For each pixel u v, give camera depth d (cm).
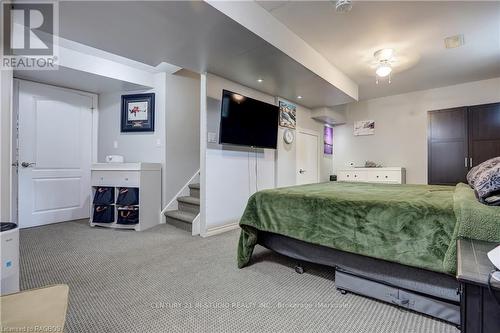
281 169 445
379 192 219
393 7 226
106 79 369
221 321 148
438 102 459
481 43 290
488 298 78
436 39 282
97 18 201
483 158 379
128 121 419
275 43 248
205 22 208
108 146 436
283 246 219
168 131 408
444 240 139
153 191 383
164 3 183
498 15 236
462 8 227
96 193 364
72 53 327
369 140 541
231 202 362
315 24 257
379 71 329
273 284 194
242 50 258
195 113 455
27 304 94
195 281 199
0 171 184
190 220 345
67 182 402
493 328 78
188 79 442
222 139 321
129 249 274
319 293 181
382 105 524
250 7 221
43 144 376
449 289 141
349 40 288
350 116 568
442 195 194
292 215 202
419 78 408
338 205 180
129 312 156
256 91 393
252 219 223
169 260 243
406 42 290
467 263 92
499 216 117
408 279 155
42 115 376
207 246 286
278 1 223
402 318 150
